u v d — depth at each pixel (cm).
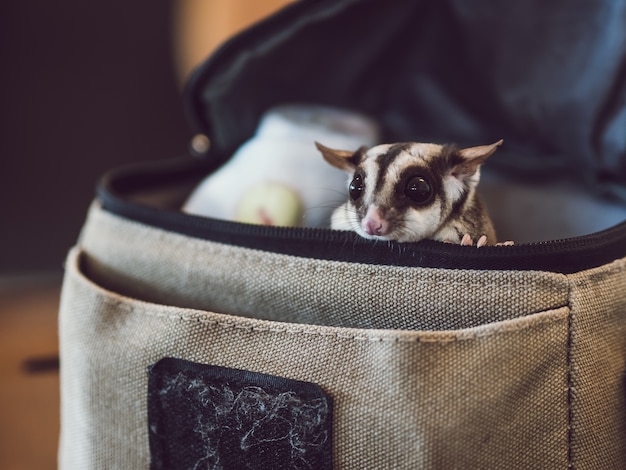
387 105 42
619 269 27
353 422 25
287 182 36
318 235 27
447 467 25
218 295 29
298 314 28
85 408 29
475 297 26
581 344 26
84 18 59
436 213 27
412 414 25
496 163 38
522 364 25
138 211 31
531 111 36
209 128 40
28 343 54
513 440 25
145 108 63
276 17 34
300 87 40
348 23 37
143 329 28
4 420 45
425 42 39
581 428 26
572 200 35
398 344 25
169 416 27
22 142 61
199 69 36
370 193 27
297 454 26
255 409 26
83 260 33
